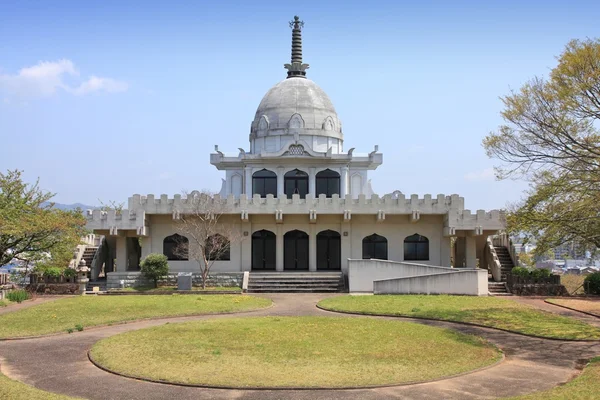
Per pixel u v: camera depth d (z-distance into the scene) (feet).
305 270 142.00
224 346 61.82
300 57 191.11
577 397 43.32
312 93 178.19
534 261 132.16
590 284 123.44
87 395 46.11
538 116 80.38
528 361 58.90
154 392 46.78
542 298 114.32
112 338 66.85
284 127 172.55
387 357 57.36
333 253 144.25
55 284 122.42
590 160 80.64
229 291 121.60
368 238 142.92
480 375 52.60
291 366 53.52
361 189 172.35
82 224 132.87
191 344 62.75
